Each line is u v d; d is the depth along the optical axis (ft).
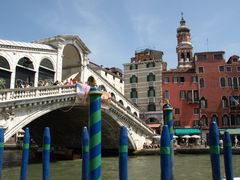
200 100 138.51
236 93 137.49
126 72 150.30
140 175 58.29
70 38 97.14
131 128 105.29
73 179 52.24
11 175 56.08
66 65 106.83
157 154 107.24
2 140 26.30
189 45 184.03
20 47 78.28
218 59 141.69
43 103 65.26
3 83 71.97
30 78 81.61
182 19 193.06
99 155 16.12
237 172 61.11
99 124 16.31
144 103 144.36
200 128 134.51
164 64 164.86
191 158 93.76
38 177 54.60
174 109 140.56
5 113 57.16
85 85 76.74
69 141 113.70
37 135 107.86
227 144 21.07
